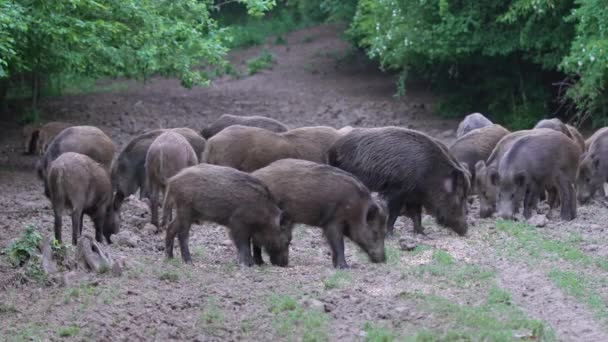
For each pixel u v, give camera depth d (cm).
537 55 4625
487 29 4572
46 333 1505
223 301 1684
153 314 1605
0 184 3334
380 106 5509
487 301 1691
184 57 3684
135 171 2692
